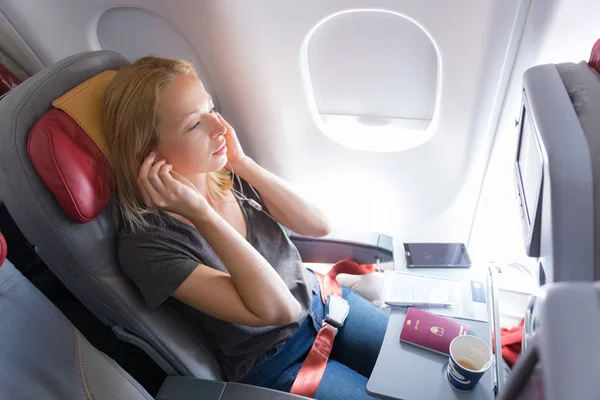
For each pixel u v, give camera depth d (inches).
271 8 47.3
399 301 43.7
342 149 60.3
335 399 42.6
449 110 52.4
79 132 35.1
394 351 39.7
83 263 36.5
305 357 47.3
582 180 23.8
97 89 37.6
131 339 41.8
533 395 15.9
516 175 37.0
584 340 13.0
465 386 35.8
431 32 45.7
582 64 31.4
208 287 38.6
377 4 44.6
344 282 65.5
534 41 44.8
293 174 65.2
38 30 55.7
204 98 37.7
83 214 33.9
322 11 46.3
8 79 59.2
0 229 56.6
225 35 49.9
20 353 30.1
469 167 58.1
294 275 48.4
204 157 38.8
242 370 44.9
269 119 58.3
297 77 53.1
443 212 64.9
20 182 32.7
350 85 54.7
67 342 33.8
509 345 46.0
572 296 14.2
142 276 38.2
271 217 49.3
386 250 51.9
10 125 32.6
